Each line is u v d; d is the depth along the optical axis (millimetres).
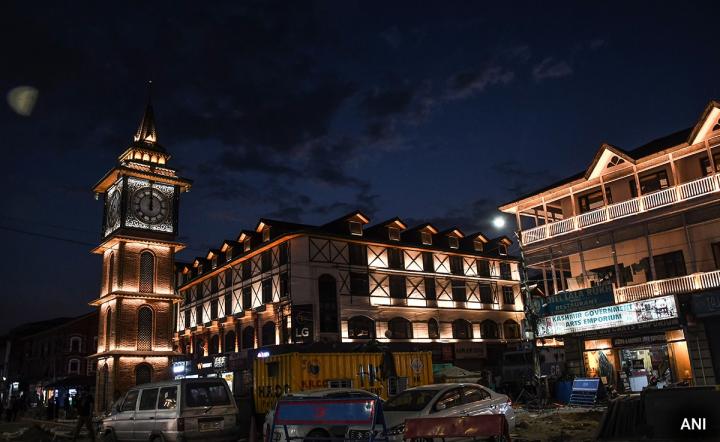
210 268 51906
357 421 8734
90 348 60438
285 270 39906
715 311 21609
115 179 40469
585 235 27031
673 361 24234
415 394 12719
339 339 38750
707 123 23250
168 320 38594
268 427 13883
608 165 26969
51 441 20500
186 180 41375
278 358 18500
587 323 25219
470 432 8070
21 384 58125
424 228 46969
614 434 7410
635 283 26562
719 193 22578
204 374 40625
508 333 49188
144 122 44062
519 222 31078
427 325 44000
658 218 24547
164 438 12945
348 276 40719
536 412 21641
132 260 38188
